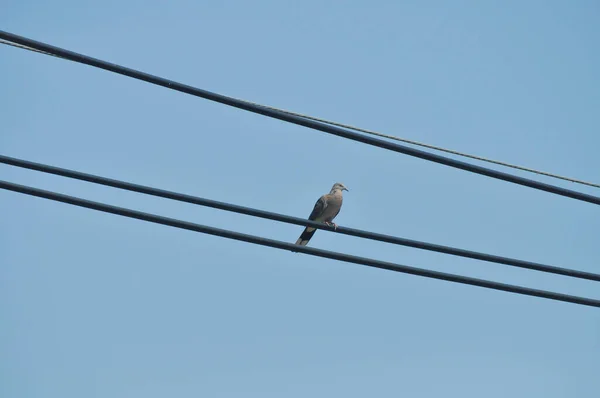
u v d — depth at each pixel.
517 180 15.87
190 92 13.86
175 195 14.12
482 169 15.59
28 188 13.47
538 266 16.05
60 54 13.28
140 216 14.09
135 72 13.61
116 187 13.91
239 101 14.09
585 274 16.31
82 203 13.77
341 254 15.14
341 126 14.82
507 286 15.88
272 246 14.79
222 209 14.41
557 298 16.20
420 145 15.54
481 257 15.74
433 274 15.49
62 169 13.64
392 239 15.32
